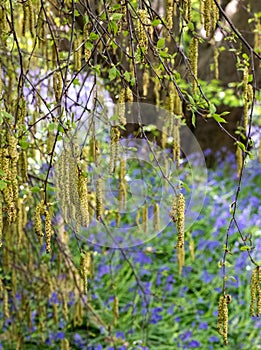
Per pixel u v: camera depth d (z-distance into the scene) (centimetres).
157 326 429
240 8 373
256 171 610
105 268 456
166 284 475
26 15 187
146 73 251
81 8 226
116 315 309
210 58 364
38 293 328
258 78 347
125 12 171
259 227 522
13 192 157
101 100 237
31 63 291
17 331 353
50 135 257
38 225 159
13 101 230
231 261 490
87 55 167
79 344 399
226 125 554
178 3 190
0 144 167
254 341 407
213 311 441
